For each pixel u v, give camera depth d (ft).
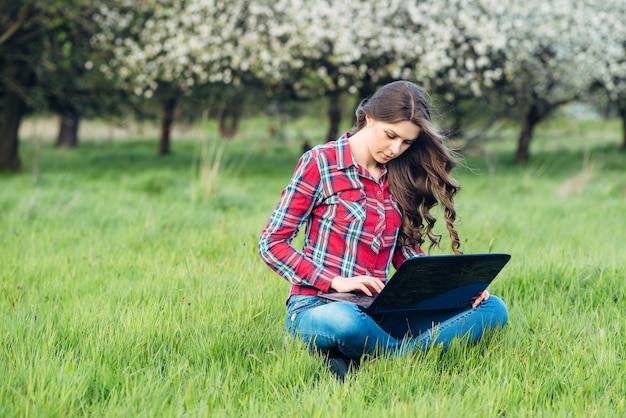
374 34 44.32
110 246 18.66
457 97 49.60
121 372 9.29
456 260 8.94
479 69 47.47
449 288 9.55
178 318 11.39
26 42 45.75
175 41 45.32
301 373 9.30
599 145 77.82
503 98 50.80
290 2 45.73
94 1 44.42
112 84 50.24
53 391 8.41
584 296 13.28
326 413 7.98
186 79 49.39
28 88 48.70
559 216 27.07
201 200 28.66
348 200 9.77
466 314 10.21
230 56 47.44
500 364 9.45
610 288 13.51
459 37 44.93
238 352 10.07
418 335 10.15
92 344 10.01
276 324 11.48
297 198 9.75
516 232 21.95
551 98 57.16
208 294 12.30
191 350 10.07
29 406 8.00
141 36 47.47
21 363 9.25
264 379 9.17
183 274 14.21
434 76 45.44
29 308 12.26
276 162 60.90
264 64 45.11
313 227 10.00
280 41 46.34
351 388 8.68
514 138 92.58
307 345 9.70
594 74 50.57
